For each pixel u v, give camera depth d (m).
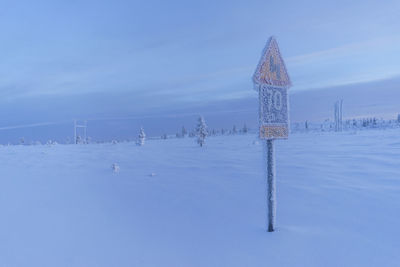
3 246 4.38
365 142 21.66
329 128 70.19
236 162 14.15
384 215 5.36
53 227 5.27
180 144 34.97
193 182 9.41
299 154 16.09
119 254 4.00
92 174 12.30
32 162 18.45
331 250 3.95
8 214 6.25
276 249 4.04
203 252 4.01
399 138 23.47
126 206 6.66
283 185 8.33
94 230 5.04
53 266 3.69
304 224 5.07
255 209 6.06
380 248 3.96
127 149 28.83
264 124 4.72
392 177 8.52
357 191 7.16
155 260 3.79
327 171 10.20
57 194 8.34
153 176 10.98
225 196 7.28
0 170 14.85
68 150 28.92
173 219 5.55
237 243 4.29
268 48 4.90
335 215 5.49
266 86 4.84
